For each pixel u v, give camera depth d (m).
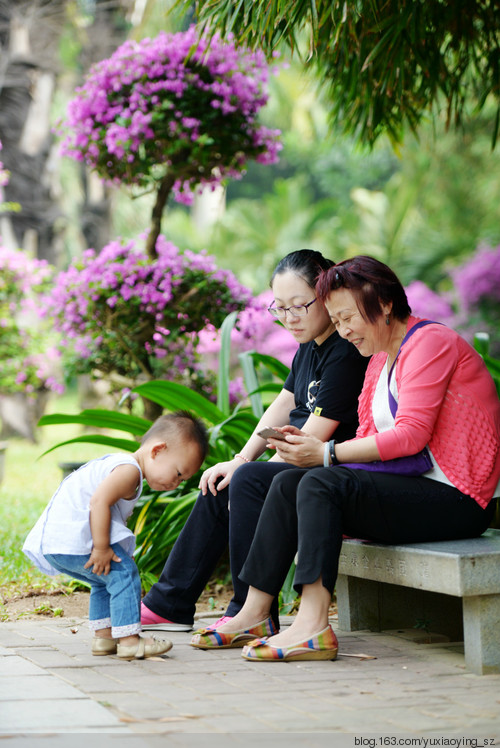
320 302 4.14
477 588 3.43
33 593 5.50
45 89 16.22
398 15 5.73
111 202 18.77
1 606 5.09
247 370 6.24
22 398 16.05
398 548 3.76
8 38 15.76
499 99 7.42
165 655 3.80
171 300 7.63
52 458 13.58
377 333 3.89
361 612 4.42
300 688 3.26
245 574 3.95
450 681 3.38
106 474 3.78
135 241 8.21
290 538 3.90
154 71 7.34
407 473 3.81
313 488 3.70
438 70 7.11
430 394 3.76
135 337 7.88
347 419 4.18
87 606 5.25
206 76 7.50
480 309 22.48
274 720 2.84
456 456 3.79
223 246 30.30
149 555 5.56
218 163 7.91
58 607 5.18
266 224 31.28
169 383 5.88
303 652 3.68
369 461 3.81
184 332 7.84
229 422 5.59
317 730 2.73
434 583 3.55
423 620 4.52
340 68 7.05
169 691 3.20
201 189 8.20
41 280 11.96
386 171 33.81
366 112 7.38
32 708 2.93
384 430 3.99
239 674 3.47
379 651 3.93
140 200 25.70
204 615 4.85
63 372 8.45
